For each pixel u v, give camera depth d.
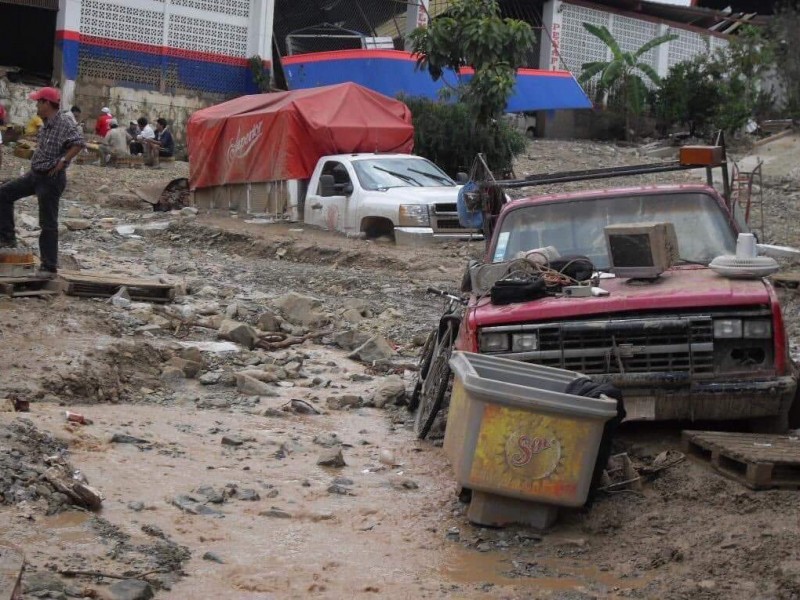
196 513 6.94
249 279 16.86
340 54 36.62
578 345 7.76
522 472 6.70
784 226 25.44
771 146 40.12
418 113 28.67
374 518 7.10
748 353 7.67
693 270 8.59
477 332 7.89
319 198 21.69
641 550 6.48
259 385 10.46
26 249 12.93
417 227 19.98
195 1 37.66
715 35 49.56
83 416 8.88
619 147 42.47
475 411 6.71
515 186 9.93
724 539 6.34
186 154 36.94
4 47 37.47
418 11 40.31
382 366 11.88
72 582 5.58
